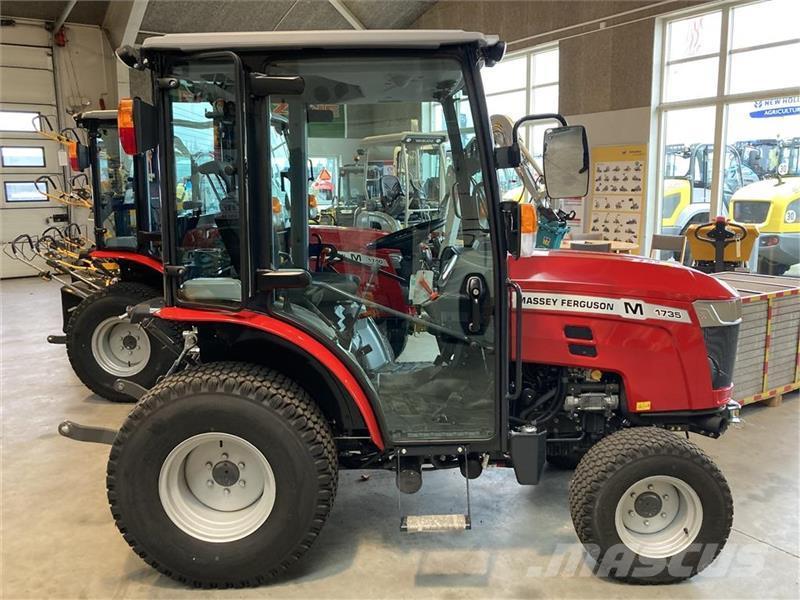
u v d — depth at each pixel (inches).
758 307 147.9
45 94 404.8
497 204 86.1
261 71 81.8
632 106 279.9
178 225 85.7
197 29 350.0
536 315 93.9
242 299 83.5
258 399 83.2
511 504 110.2
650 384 93.0
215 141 83.8
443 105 87.8
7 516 107.8
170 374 95.9
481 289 89.5
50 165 407.5
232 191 84.0
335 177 92.4
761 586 87.5
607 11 283.0
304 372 93.6
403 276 94.3
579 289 92.8
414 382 93.0
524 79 335.0
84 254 208.1
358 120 90.6
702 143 264.7
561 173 80.5
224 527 87.0
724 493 86.6
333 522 104.9
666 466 86.0
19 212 399.9
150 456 83.8
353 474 122.6
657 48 270.7
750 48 245.0
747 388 149.3
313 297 93.1
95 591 87.4
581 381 95.8
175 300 86.2
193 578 86.5
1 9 381.1
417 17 375.6
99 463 129.5
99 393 166.7
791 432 140.0
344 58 82.0
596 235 245.6
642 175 279.7
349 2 346.0
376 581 88.9
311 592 86.6
